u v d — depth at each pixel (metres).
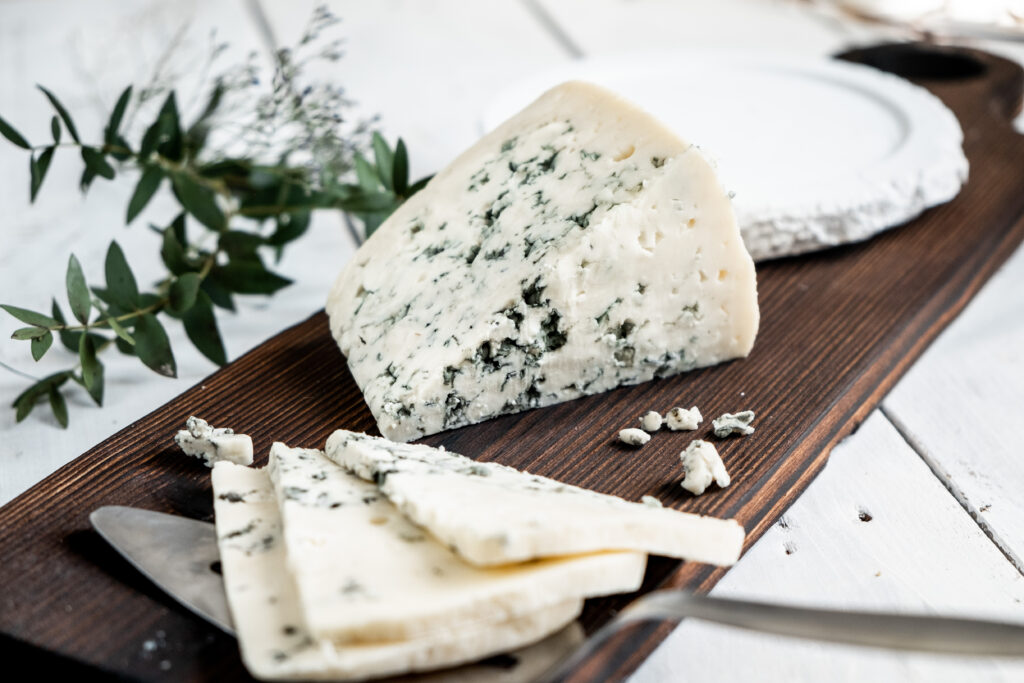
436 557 0.36
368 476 0.40
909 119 0.59
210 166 0.56
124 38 0.83
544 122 0.49
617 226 0.45
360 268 0.49
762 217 0.52
